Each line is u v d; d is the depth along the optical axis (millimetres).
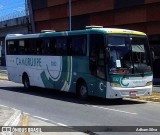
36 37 23797
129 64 18141
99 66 18312
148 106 17469
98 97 20344
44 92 24406
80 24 50438
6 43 27438
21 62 25703
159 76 39625
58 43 21609
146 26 40594
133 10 41719
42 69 23219
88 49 19078
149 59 18828
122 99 20219
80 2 49938
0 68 66688
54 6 55188
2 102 19453
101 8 46000
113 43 18047
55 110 16484
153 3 39250
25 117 14164
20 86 29219
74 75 20219
